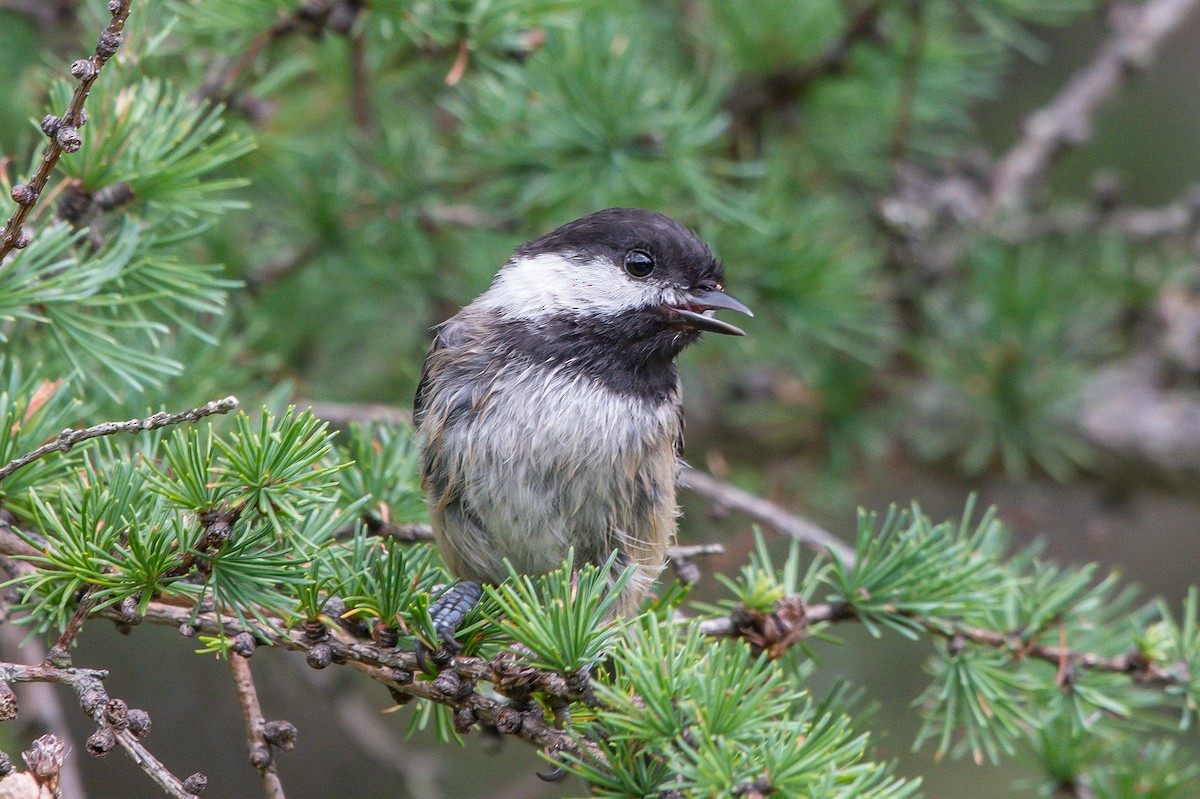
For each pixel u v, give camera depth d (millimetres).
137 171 5898
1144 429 10445
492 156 7621
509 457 6039
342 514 5223
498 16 6555
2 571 5680
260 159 8305
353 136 8102
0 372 5465
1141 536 13750
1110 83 10469
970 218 10258
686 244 6539
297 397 8234
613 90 7379
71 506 4926
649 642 4652
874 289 9523
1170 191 13625
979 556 6070
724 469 7961
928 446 10570
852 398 10039
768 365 10328
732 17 8828
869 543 5777
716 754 4285
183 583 4652
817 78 8906
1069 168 13711
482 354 6195
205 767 11469
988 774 11156
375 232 8320
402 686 4754
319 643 4754
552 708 4809
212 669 11422
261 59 7273
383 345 9203
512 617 4730
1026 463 10711
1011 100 13844
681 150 7441
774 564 11133
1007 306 9578
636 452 6160
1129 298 10352
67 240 5590
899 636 11352
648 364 6395
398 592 4855
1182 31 13945
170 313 5922
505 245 8438
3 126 8258
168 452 4445
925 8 8758
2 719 4129
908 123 9305
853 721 5527
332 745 11984
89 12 7133
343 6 6574
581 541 6152
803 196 9391
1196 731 7734
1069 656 5809
